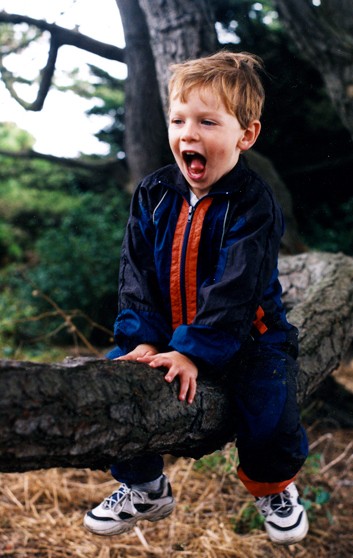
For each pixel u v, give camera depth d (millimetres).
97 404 1558
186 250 2027
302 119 9062
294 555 3508
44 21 5656
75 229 10125
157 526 3637
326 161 9555
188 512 3730
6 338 8188
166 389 1772
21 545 3414
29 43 6152
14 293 10109
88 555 3359
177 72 1998
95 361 1655
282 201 5535
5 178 13852
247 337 1985
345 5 4715
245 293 1857
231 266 1884
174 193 2092
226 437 2053
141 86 5867
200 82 1918
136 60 5777
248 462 2029
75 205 11953
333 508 3990
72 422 1496
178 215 2068
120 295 2152
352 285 3746
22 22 5648
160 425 1729
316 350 2932
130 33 5695
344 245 10078
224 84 1920
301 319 3131
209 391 1929
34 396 1439
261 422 1924
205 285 1997
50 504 3867
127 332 2076
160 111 6004
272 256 1938
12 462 1435
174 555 3385
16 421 1400
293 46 8594
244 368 1993
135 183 6305
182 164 1981
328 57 4879
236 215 1984
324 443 4918
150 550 3416
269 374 1968
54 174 13422
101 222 9805
